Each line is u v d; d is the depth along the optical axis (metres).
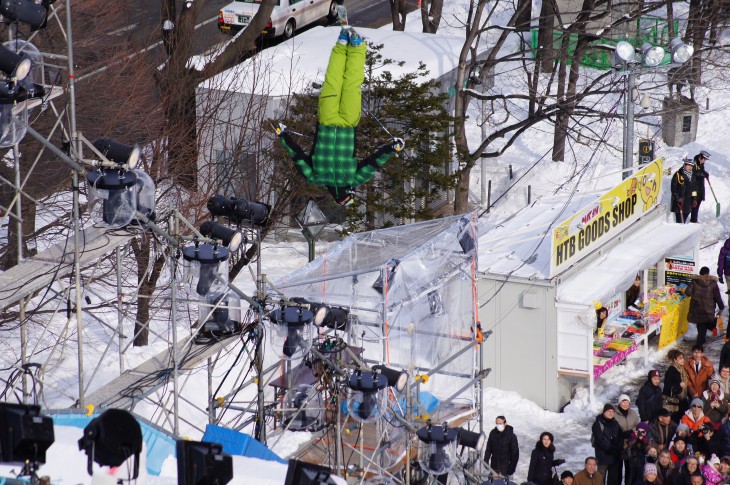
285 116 65.88
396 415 37.50
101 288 62.34
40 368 37.91
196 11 61.44
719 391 50.47
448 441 36.31
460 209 79.00
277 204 62.56
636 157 90.06
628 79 66.38
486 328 57.84
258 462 26.23
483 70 83.19
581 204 67.69
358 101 38.00
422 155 70.81
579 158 92.12
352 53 37.44
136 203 31.89
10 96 29.17
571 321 56.00
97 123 57.69
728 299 66.81
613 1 100.25
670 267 69.00
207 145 63.41
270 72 69.75
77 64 62.31
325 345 38.66
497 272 57.44
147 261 53.03
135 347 57.53
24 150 54.97
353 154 38.59
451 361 45.59
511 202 87.56
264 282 36.22
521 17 110.50
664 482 44.31
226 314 39.25
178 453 22.39
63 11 61.88
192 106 62.06
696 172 75.94
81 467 25.67
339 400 37.91
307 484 22.80
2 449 21.97
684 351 64.31
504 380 57.97
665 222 69.75
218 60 63.50
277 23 100.31
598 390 58.59
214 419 39.22
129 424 21.19
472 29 76.81
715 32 96.06
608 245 62.22
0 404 22.08
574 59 84.25
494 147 94.75
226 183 65.19
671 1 78.38
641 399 50.88
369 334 42.44
